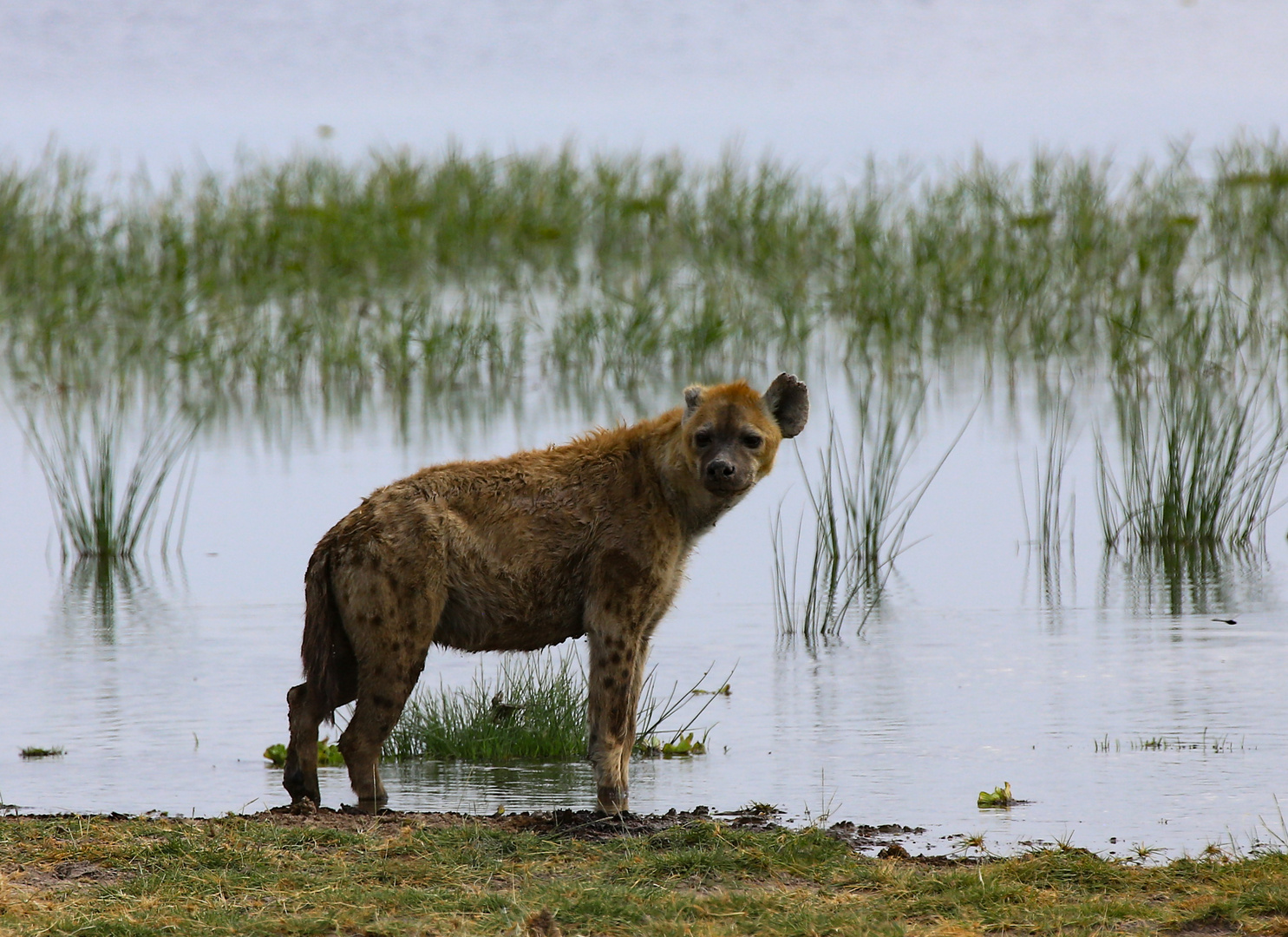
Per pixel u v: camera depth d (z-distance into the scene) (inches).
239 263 1875.0
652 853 514.9
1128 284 1696.6
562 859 513.0
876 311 1635.1
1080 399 1414.9
